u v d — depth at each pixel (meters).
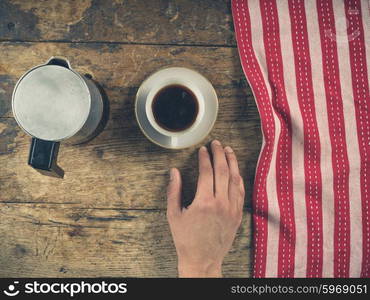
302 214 0.74
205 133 0.68
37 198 0.74
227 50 0.75
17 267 0.75
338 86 0.74
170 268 0.76
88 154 0.74
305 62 0.74
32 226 0.75
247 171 0.75
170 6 0.75
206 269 0.71
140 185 0.75
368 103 0.73
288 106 0.74
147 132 0.68
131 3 0.75
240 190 0.72
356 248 0.74
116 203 0.75
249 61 0.73
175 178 0.72
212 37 0.75
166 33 0.75
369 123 0.74
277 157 0.74
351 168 0.74
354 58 0.74
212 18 0.75
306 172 0.74
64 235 0.75
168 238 0.76
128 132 0.74
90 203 0.75
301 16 0.73
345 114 0.74
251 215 0.76
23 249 0.75
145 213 0.75
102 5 0.74
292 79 0.74
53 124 0.57
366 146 0.74
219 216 0.71
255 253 0.74
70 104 0.57
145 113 0.67
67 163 0.74
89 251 0.75
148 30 0.75
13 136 0.74
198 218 0.71
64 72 0.57
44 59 0.74
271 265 0.74
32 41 0.74
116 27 0.74
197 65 0.75
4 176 0.74
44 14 0.74
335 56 0.74
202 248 0.71
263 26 0.73
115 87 0.74
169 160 0.75
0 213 0.74
